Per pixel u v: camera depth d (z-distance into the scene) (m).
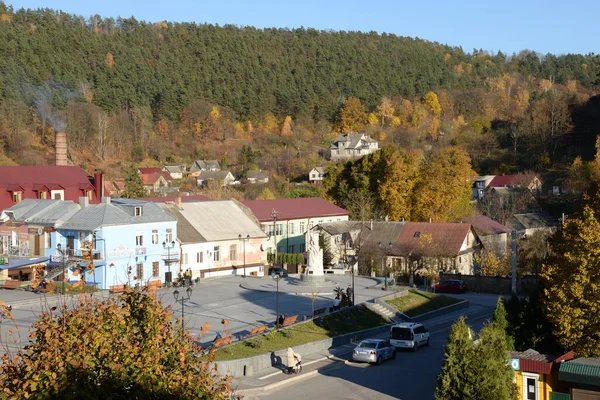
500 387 28.39
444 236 83.12
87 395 13.98
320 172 156.75
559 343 36.56
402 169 103.50
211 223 75.69
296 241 94.62
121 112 187.62
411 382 38.44
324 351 46.19
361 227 88.25
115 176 156.25
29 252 65.25
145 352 15.34
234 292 62.22
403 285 75.19
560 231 38.88
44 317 15.27
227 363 38.53
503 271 81.25
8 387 14.17
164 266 67.25
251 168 166.00
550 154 163.50
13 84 167.88
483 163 168.38
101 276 61.28
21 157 149.38
